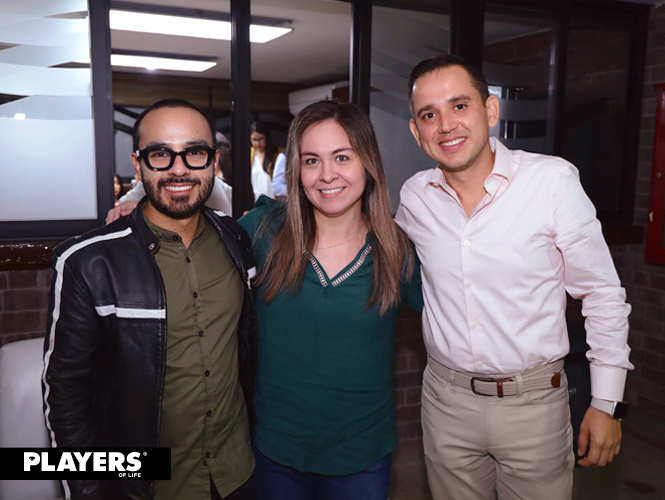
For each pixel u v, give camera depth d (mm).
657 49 3516
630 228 3545
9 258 2334
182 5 4066
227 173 3521
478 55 3203
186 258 1394
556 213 1526
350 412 1523
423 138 1586
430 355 1790
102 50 2486
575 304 3602
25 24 2355
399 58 3041
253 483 1583
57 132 2477
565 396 1666
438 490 1820
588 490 2752
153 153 1294
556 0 3295
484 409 1638
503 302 1578
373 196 1562
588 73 3555
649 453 3123
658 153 3434
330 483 1565
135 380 1316
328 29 4844
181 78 7785
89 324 1292
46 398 1308
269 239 1619
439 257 1649
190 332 1371
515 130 3395
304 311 1504
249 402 1577
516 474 1652
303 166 1511
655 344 3527
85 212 2576
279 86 8820
